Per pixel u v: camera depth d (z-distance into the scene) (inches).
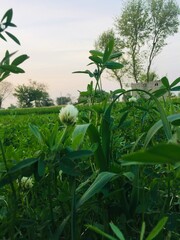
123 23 1715.1
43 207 60.4
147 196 51.8
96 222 53.8
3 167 51.8
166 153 19.2
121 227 50.7
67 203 53.1
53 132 50.9
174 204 56.2
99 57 68.4
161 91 76.3
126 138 94.4
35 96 2431.1
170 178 55.9
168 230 48.4
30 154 87.4
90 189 46.2
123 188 51.9
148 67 1710.1
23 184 59.9
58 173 61.6
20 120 245.6
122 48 1707.7
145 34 1721.2
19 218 54.3
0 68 46.3
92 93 84.9
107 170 55.5
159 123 46.9
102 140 56.4
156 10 1740.9
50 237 47.9
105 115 57.0
